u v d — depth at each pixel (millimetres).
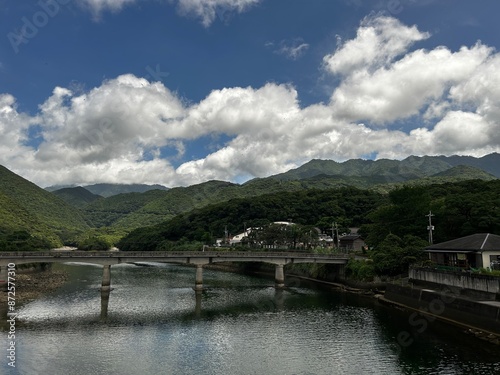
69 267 120188
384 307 53469
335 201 154000
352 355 32594
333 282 81188
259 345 35719
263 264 107688
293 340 37250
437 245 57250
